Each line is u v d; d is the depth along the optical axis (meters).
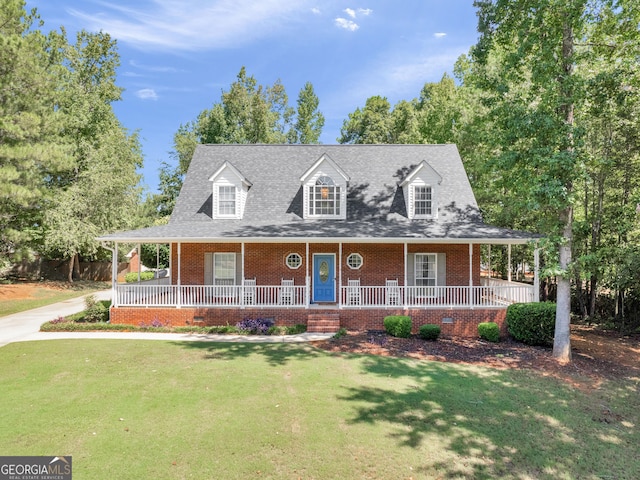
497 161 13.34
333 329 15.16
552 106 12.02
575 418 7.99
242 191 18.56
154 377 9.57
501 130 14.10
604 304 20.06
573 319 20.16
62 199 28.50
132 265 43.31
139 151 37.75
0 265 24.94
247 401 8.20
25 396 8.27
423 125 33.06
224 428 6.97
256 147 21.59
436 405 8.26
